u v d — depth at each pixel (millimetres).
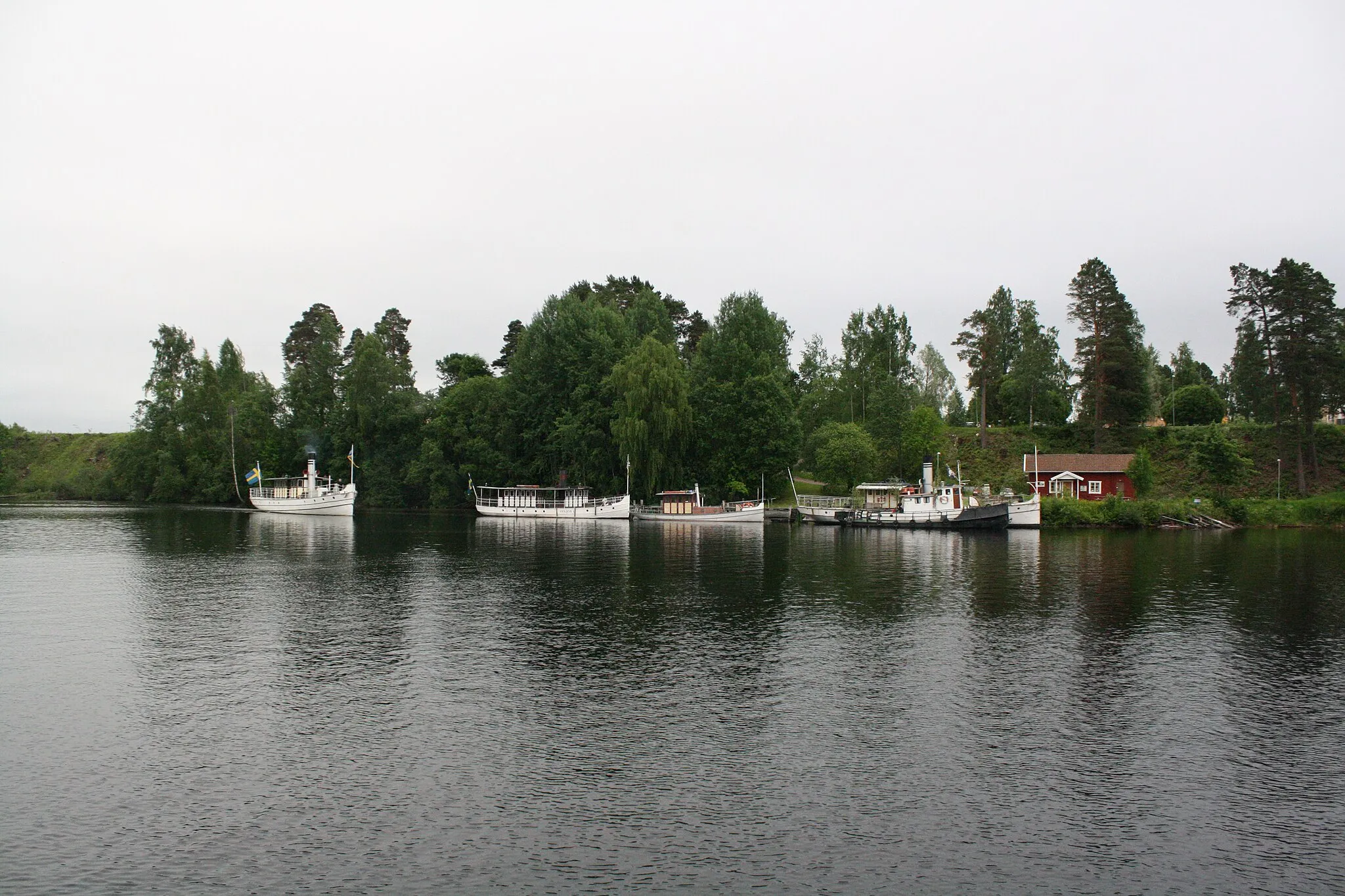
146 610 36594
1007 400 133500
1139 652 29750
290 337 148500
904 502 89875
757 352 114062
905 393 123812
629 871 14602
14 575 47531
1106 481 105062
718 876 14445
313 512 106062
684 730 21484
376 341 123875
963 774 18969
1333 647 30719
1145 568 52281
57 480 146000
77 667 27062
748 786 18188
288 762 19297
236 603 38438
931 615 36094
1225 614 36562
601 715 22516
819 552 62656
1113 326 114125
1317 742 21125
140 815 16656
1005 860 15211
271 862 14836
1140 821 16828
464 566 52406
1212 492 100188
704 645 30391
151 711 22781
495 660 28125
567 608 37281
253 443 128000
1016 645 30781
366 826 16172
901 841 15844
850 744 20672
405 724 21781
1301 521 90062
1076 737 21328
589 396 113375
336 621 34344
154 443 127000
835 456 105312
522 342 123500
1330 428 110188
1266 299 100125
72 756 19656
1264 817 17062
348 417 121438
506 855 15109
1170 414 132500
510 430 118125
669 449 109750
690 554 60938
